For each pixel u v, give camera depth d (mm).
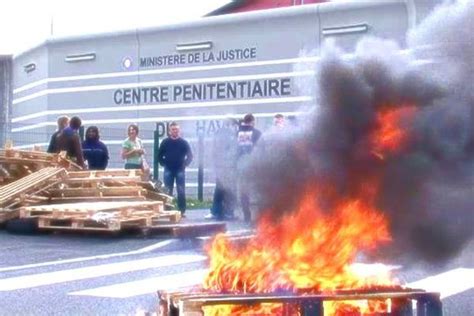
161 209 13562
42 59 24188
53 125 23625
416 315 4758
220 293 4711
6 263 10578
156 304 7766
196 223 13336
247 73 20109
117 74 22391
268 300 4520
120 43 22312
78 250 11789
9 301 8008
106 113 22594
